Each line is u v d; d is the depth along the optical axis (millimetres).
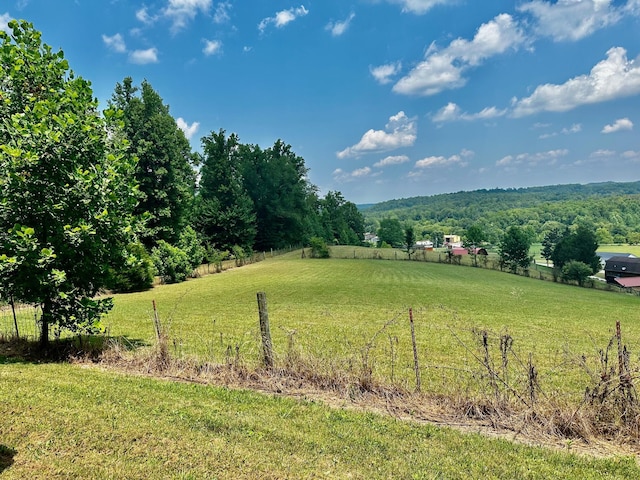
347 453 4629
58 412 5398
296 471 4219
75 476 3996
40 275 7738
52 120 8102
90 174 7840
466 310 21469
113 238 8664
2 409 5422
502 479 4188
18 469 4062
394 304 22672
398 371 9219
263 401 6137
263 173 67812
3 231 7754
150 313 17688
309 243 67625
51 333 10328
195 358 7836
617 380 5469
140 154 38000
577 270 50062
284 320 16828
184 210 43656
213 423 5250
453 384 7148
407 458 4555
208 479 4023
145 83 41344
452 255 60625
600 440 5145
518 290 34812
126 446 4594
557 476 4273
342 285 31016
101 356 8328
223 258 50812
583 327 17797
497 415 5688
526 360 11148
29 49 8719
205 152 59344
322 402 6188
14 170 7344
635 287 60500
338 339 13242
